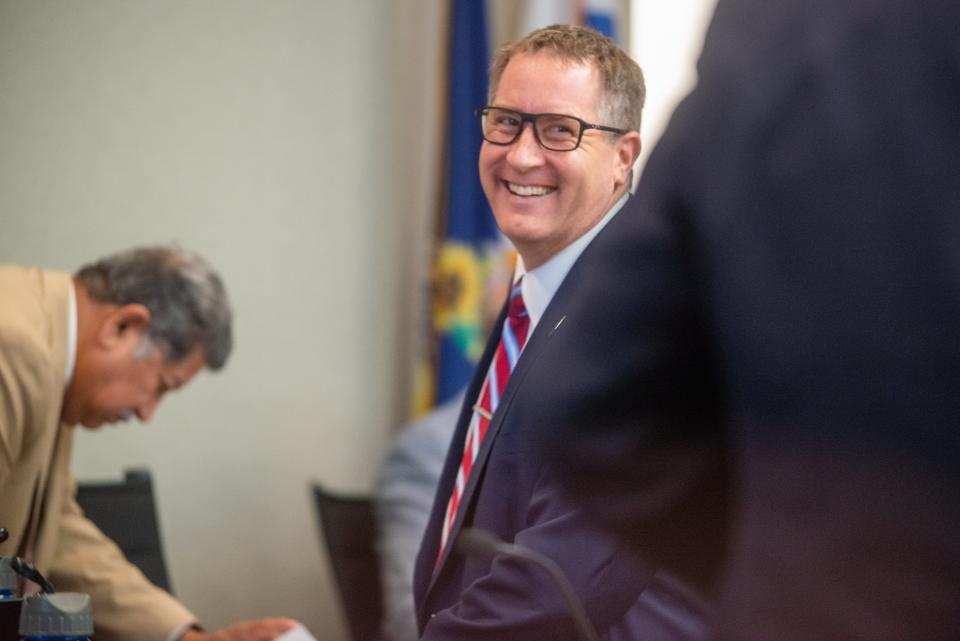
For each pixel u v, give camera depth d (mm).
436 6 7066
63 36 6363
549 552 2285
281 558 6688
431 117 7051
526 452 2365
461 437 2684
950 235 1136
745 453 1254
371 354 6938
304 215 6805
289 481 6727
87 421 3865
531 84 2725
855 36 1212
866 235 1171
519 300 2705
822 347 1182
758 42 1282
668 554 1432
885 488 1143
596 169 2693
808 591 1188
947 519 1120
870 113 1189
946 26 1170
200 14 6613
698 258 1298
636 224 1349
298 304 6781
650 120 6520
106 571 3676
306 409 6781
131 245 6434
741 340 1241
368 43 6957
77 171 6355
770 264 1223
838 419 1168
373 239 6957
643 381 1341
